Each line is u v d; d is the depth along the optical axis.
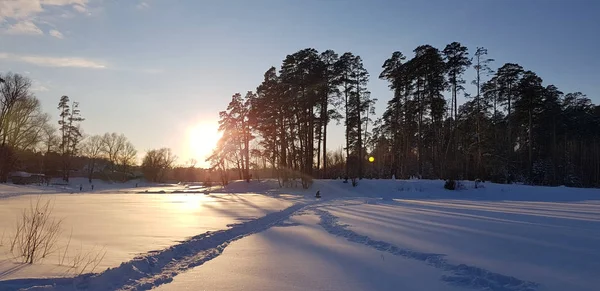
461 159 56.50
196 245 12.07
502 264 9.43
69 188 64.62
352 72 55.28
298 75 54.12
